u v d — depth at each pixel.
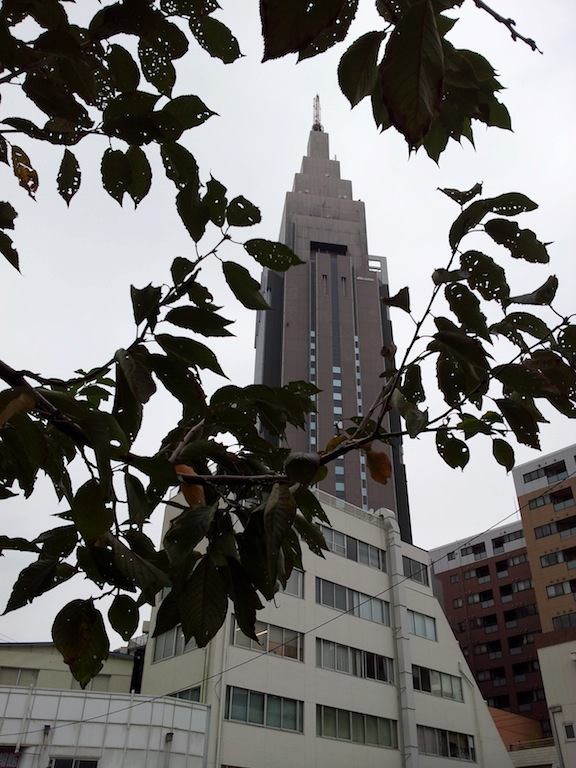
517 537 54.09
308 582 24.78
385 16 1.15
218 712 19.25
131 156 1.63
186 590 1.62
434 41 0.88
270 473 2.05
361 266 95.25
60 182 1.78
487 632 51.56
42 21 1.31
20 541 1.72
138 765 17.22
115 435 1.31
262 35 0.82
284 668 21.89
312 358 83.81
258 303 1.74
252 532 1.76
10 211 1.88
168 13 1.38
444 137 1.53
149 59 1.44
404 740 24.73
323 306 88.62
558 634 30.03
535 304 1.78
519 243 1.70
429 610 29.52
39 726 17.05
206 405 1.64
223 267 1.71
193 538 1.60
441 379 1.96
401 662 26.31
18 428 1.38
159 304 1.64
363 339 86.94
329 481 70.25
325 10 0.81
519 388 1.84
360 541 28.44
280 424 2.06
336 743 22.27
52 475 1.64
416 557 30.72
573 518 40.78
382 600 27.70
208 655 20.16
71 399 1.31
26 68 1.34
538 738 40.47
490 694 48.81
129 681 23.00
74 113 1.45
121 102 1.46
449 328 1.80
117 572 1.73
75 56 1.33
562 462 42.66
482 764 27.06
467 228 1.71
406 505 70.75
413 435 1.92
